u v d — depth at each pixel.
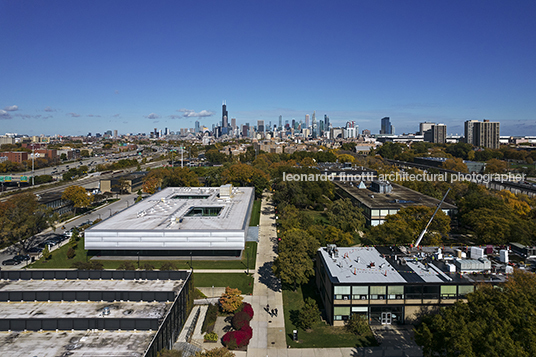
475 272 69.31
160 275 69.44
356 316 64.50
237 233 99.31
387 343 60.81
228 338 59.94
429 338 48.38
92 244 99.62
